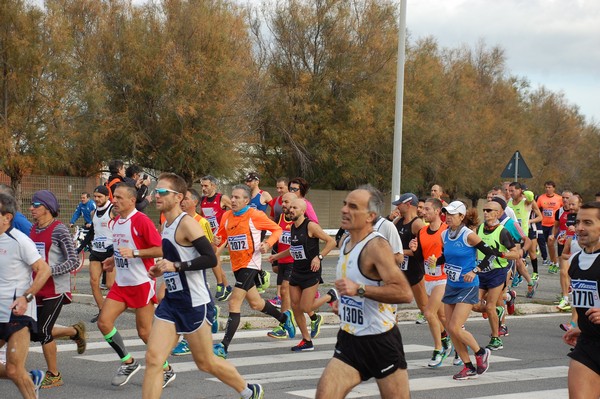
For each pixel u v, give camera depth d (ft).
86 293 86.69
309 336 62.39
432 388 50.37
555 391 50.14
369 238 31.45
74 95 174.91
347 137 221.25
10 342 38.86
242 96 199.00
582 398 33.09
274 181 230.89
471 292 53.67
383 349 31.45
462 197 293.02
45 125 169.48
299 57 221.05
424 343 67.31
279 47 221.46
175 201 38.99
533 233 103.09
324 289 95.20
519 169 113.09
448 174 264.93
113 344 47.65
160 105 188.44
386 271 30.78
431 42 256.52
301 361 57.67
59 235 46.47
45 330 46.44
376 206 31.76
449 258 54.08
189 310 38.34
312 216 61.00
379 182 232.94
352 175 227.40
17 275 38.81
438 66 260.21
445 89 260.62
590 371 33.58
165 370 48.52
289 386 49.29
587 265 34.50
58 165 173.68
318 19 219.41
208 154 190.90
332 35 219.82
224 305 79.36
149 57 187.21
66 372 51.65
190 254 38.68
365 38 221.87
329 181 232.73
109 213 66.28
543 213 138.10
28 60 165.37
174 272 38.19
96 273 66.95
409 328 74.95
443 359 59.52
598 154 415.44
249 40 210.79
